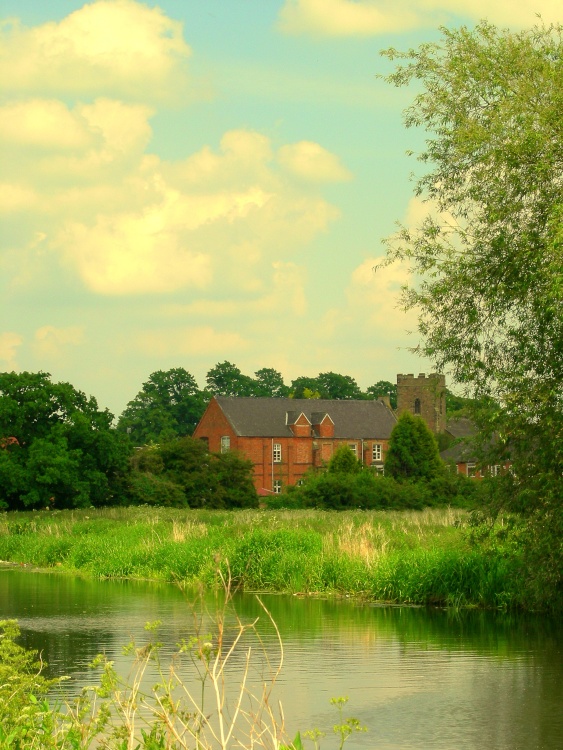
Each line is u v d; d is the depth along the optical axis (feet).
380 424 404.36
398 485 271.08
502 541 74.95
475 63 66.44
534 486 67.31
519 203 64.49
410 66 68.49
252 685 48.96
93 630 67.10
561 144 63.00
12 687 32.86
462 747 38.52
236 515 179.73
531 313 65.72
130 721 33.22
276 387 577.02
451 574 80.53
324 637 63.26
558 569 67.41
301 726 41.50
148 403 503.20
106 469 252.01
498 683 49.26
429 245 67.46
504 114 64.03
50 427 244.22
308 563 93.76
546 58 66.39
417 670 52.49
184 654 57.41
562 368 64.95
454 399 69.87
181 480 278.87
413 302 68.95
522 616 73.10
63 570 120.67
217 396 383.45
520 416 65.31
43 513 203.00
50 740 30.25
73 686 48.57
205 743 34.45
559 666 53.57
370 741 39.32
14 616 74.33
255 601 83.97
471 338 67.92
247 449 373.81
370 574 87.45
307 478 325.01
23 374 245.45
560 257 59.88
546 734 40.24
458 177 67.77
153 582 103.60
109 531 139.03
